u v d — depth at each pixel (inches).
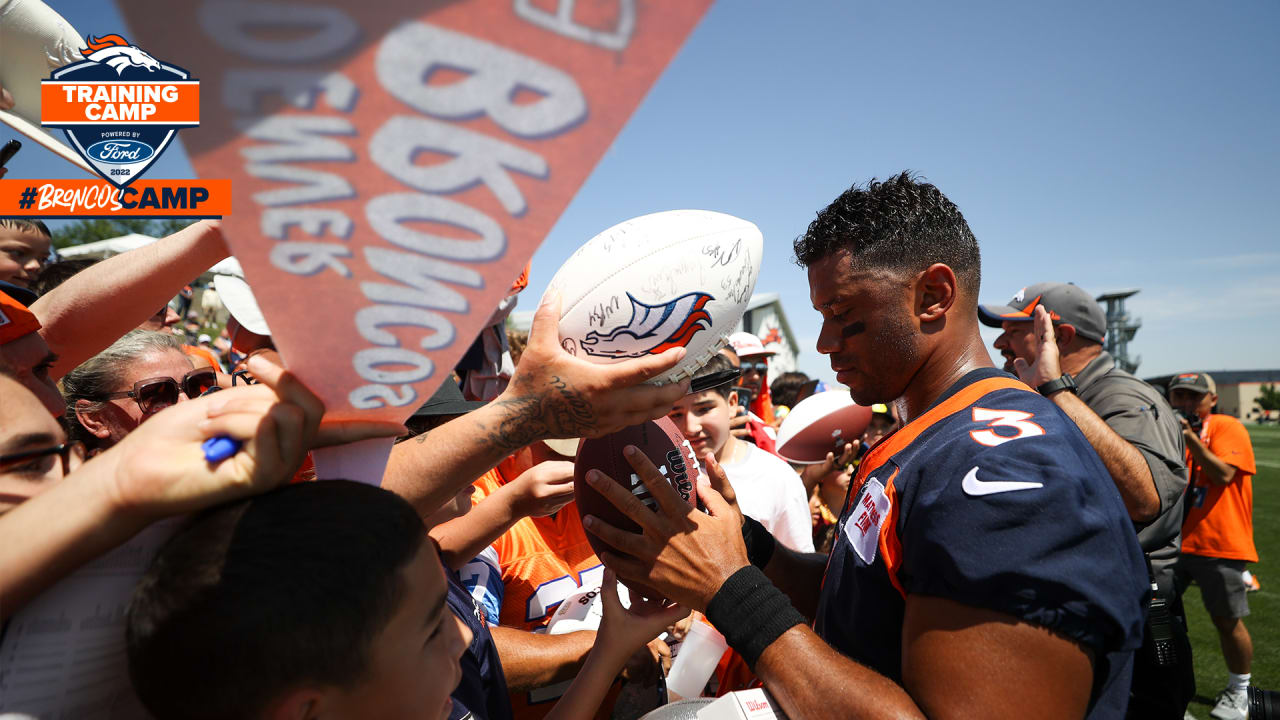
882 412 157.6
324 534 27.7
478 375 106.3
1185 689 72.0
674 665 72.6
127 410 72.9
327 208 21.6
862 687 41.8
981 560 39.4
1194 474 165.8
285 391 28.1
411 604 30.3
